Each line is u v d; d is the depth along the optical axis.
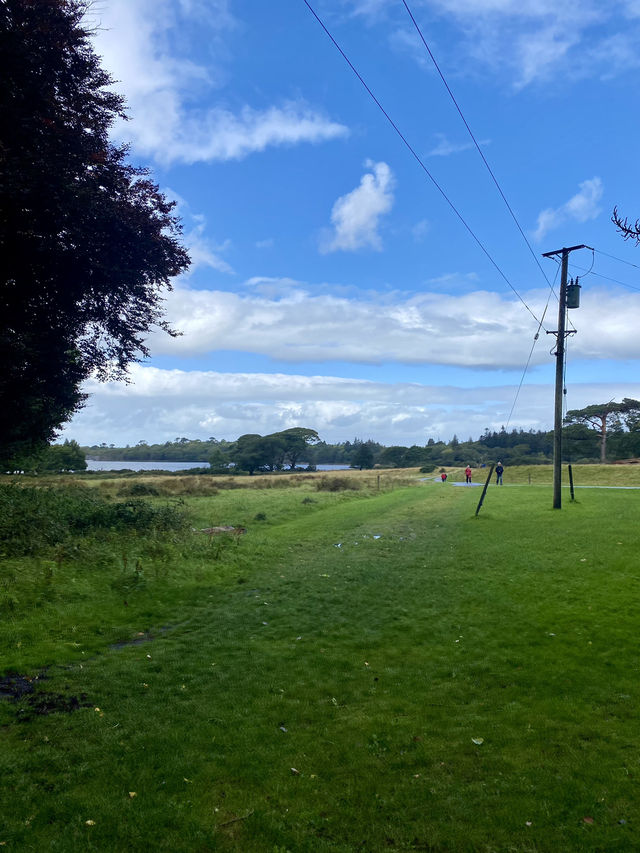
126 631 8.91
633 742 5.10
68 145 12.45
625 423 87.69
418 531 19.39
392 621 9.42
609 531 16.05
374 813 4.26
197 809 4.32
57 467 66.75
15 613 9.06
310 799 4.45
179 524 18.16
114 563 12.89
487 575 12.17
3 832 3.98
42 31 11.72
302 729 5.61
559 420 22.12
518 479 55.53
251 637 8.73
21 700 6.18
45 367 14.77
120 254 13.98
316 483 47.22
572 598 10.02
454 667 7.21
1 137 11.38
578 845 3.84
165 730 5.57
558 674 6.74
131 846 3.91
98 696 6.38
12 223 11.89
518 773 4.70
